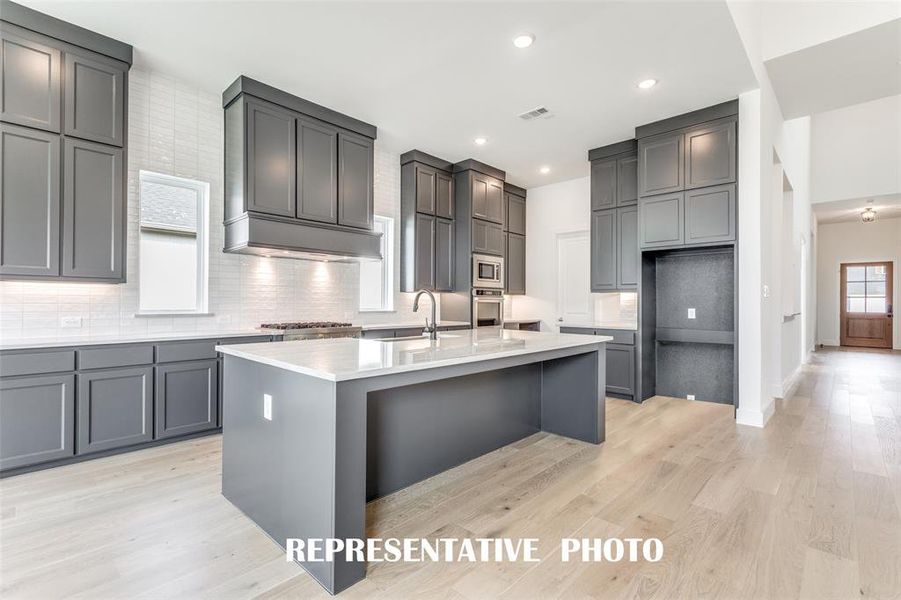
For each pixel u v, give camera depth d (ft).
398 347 7.91
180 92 11.61
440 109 13.12
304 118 12.53
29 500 7.53
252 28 9.32
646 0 8.42
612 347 15.44
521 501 7.61
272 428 6.48
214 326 12.22
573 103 12.74
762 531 6.59
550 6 8.58
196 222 12.17
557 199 20.80
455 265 18.15
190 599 5.09
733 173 12.50
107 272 9.66
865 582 5.38
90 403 9.17
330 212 13.10
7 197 8.50
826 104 14.67
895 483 8.30
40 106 8.83
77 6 8.61
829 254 34.83
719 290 14.47
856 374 20.85
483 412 9.78
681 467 9.11
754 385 12.31
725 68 10.87
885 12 10.19
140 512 7.15
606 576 5.54
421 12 8.77
